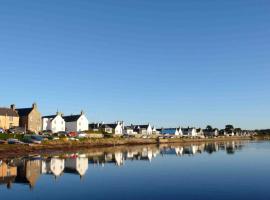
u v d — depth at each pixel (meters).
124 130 174.25
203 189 30.36
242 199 26.20
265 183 33.56
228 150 94.69
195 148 108.44
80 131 128.62
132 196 27.38
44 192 29.08
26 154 71.06
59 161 56.19
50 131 117.56
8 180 35.47
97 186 32.03
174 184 33.09
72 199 26.31
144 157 67.44
